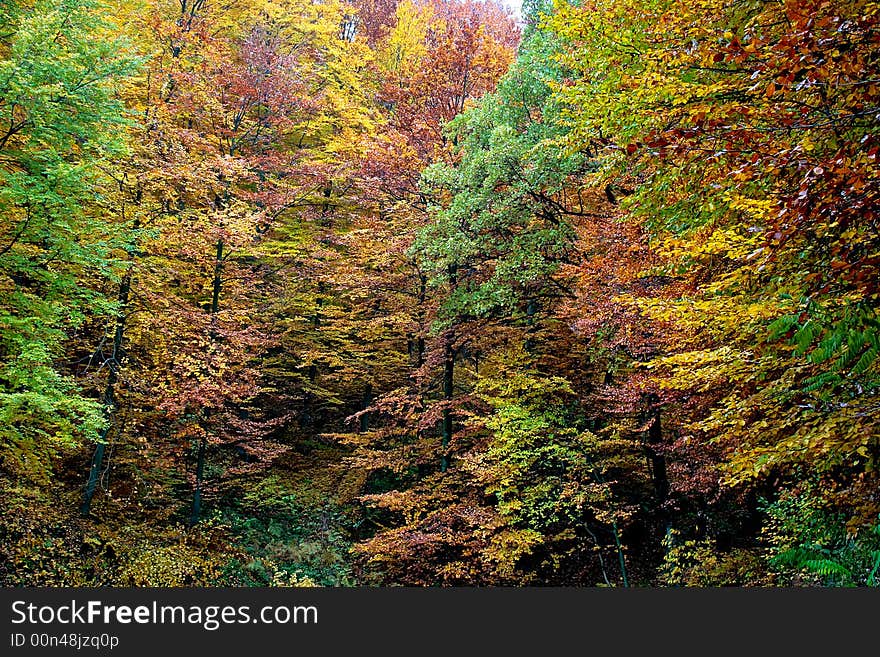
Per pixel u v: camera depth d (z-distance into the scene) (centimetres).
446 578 1496
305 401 2334
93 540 1327
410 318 1858
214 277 1745
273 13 2452
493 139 1599
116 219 1404
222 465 1880
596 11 895
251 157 2081
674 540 1476
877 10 476
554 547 1647
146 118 1511
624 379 1461
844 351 497
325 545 1761
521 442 1448
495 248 1659
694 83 688
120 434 1484
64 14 1082
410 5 2750
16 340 1026
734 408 707
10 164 1138
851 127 528
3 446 1143
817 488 896
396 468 1747
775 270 629
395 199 2030
